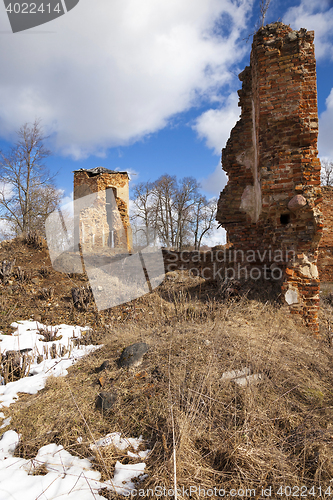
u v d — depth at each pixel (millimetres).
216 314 4746
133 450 2170
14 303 6340
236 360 3096
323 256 12656
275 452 2014
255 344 3469
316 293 5211
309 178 5434
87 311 6117
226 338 3625
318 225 5289
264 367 2963
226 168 7547
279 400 2551
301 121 5508
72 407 2721
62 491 1825
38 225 19922
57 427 2475
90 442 2258
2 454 2225
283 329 4383
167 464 1909
